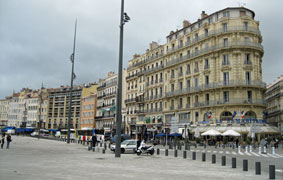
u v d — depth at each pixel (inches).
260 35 2094.0
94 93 4033.0
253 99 1930.4
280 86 3061.0
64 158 776.9
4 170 496.7
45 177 420.8
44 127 4901.6
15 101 5654.5
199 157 925.8
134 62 3159.5
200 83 2180.1
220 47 2039.9
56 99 4845.0
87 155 902.4
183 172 527.8
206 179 442.6
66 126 4480.8
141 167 596.1
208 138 2004.2
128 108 3112.7
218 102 1989.4
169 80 2507.4
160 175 476.7
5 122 5753.0
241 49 1996.8
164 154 1045.8
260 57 2108.8
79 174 463.5
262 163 763.4
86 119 4050.2
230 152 1213.1
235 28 2028.8
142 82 2920.8
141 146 997.2
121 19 888.3
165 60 2605.8
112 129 3154.5
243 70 1978.3
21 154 885.8
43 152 996.6
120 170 532.7
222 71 2033.7
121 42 880.3
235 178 461.4
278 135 2234.3
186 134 1208.8
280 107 3053.6
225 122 1915.6
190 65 2310.5
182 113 2304.4
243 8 2089.1
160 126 2506.2
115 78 3432.6
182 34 2496.3
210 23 2153.1
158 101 2630.4
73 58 1772.9
